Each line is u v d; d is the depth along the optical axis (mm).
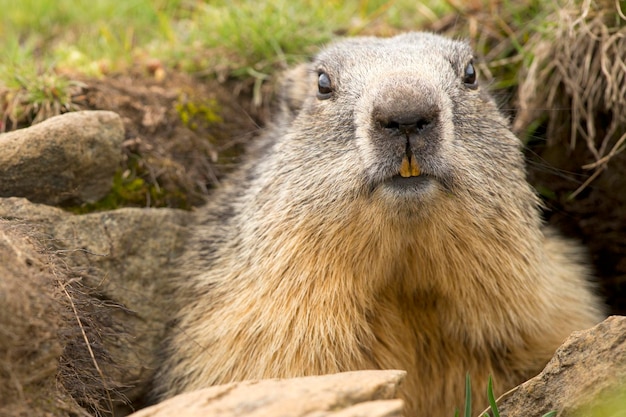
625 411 6035
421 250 7988
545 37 10820
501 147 8422
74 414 6625
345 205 7883
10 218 8406
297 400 5539
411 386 8625
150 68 11461
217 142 11156
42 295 6410
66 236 8750
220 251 9305
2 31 13102
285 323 8266
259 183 9078
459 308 8406
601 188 11039
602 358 6543
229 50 11961
